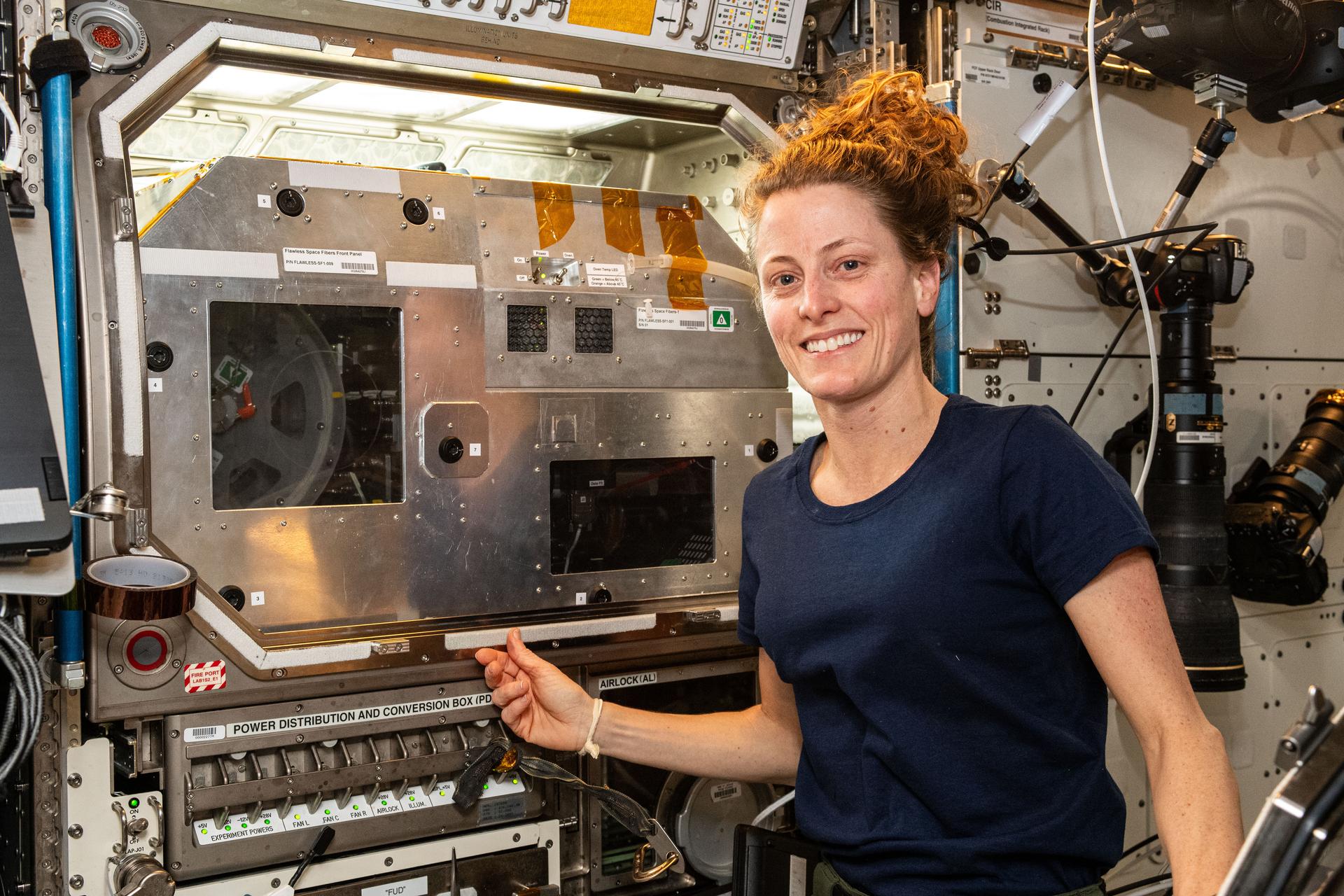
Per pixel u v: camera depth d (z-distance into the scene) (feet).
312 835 6.95
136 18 6.40
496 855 7.64
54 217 6.08
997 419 5.43
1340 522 11.51
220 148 8.56
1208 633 9.04
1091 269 9.45
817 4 8.82
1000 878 5.28
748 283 8.84
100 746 6.40
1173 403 9.29
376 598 7.24
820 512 5.79
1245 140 10.78
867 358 5.35
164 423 6.57
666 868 7.98
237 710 6.77
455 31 7.34
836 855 5.90
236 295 6.77
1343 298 11.57
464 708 7.46
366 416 7.27
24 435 5.12
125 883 6.22
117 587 5.73
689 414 8.50
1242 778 10.83
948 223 5.64
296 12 6.84
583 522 8.11
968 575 5.24
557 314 7.91
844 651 5.52
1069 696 5.46
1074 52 9.61
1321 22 8.98
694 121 8.73
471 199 7.70
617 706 7.19
